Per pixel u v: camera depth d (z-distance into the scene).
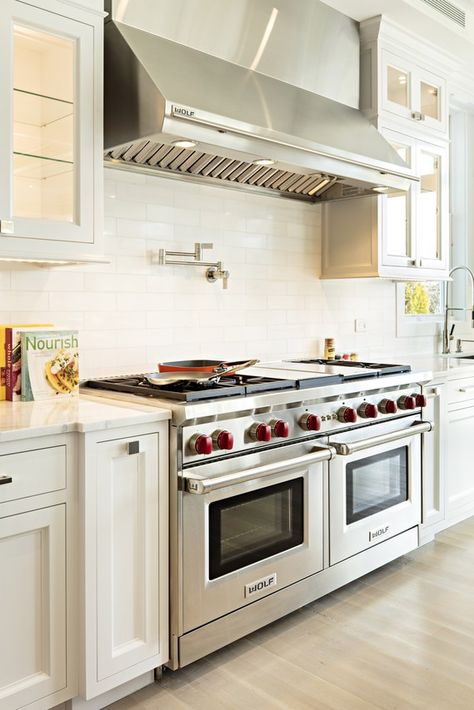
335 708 1.92
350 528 2.70
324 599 2.66
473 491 3.66
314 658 2.19
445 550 3.20
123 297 2.70
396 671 2.11
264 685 2.04
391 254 3.45
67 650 1.79
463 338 4.68
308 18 3.06
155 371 2.82
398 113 3.43
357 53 3.33
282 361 3.40
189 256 2.93
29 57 2.07
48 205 2.11
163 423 1.98
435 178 3.78
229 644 2.29
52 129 2.11
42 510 1.72
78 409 2.00
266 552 2.32
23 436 1.66
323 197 3.48
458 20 3.42
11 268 2.35
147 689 2.01
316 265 3.61
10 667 1.68
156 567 1.97
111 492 1.85
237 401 2.15
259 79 2.77
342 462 2.65
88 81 2.12
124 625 1.90
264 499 2.31
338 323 3.75
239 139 2.33
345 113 3.13
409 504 3.07
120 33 2.29
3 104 1.92
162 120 2.10
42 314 2.44
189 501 2.04
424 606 2.58
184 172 2.82
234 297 3.16
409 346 4.29
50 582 1.75
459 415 3.50
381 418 2.89
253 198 3.23
